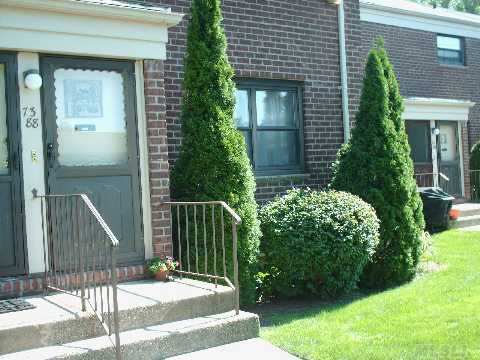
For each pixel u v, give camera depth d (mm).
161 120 6129
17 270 5359
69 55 5727
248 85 8336
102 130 5957
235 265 5250
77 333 4547
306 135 8820
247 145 8352
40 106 5562
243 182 6410
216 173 6305
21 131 5449
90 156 5895
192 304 5152
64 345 4430
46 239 5445
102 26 5754
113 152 6004
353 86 9305
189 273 5875
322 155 8938
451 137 14141
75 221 5164
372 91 7969
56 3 5406
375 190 7660
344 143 9109
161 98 6145
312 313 6375
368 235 6836
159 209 6059
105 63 5934
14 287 5227
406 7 14820
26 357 4160
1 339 4234
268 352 4855
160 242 6035
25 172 5445
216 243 6234
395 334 5297
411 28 14320
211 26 6566
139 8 5848
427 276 7828
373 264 7617
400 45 14070
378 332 5410
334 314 6207
